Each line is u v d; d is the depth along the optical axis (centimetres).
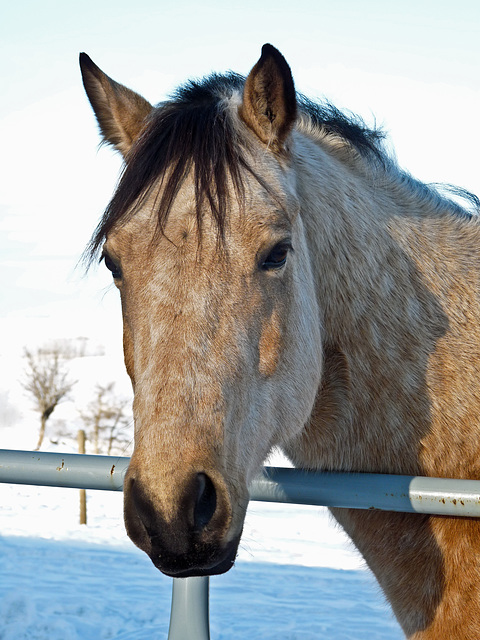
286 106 181
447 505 172
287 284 176
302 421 188
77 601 847
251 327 163
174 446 145
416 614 205
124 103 205
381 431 208
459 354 210
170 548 140
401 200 231
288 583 1035
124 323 177
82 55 204
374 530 211
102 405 4362
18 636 709
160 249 160
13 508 1925
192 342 153
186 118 173
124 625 772
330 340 208
